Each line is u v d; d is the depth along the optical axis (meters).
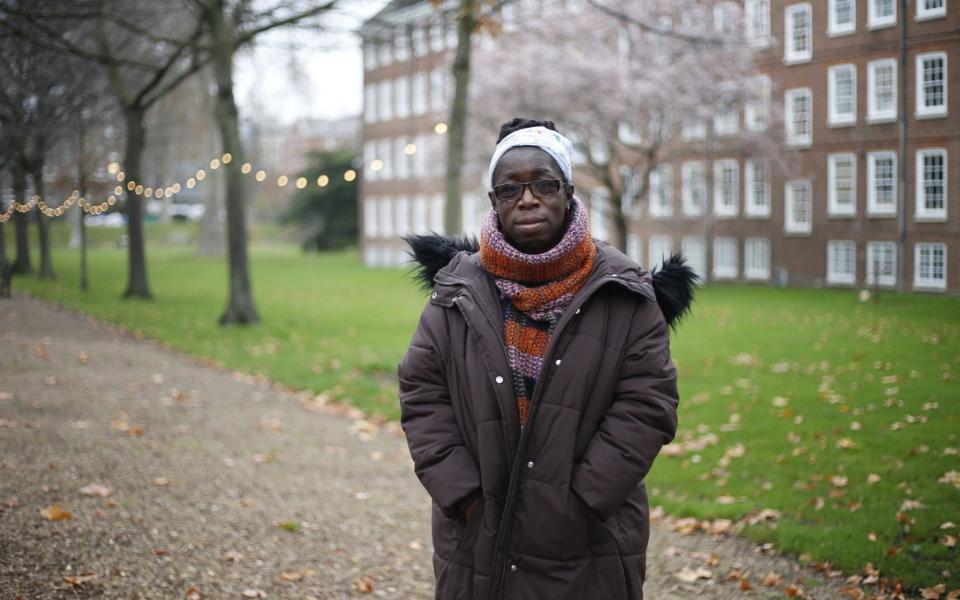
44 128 23.22
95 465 7.03
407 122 54.50
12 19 14.52
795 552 5.56
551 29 31.78
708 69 29.34
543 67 31.53
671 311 3.02
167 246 68.62
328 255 63.72
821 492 6.79
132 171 25.88
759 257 32.41
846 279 21.22
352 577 4.97
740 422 9.49
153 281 35.09
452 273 2.94
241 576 4.82
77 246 64.19
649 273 2.96
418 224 54.34
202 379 12.48
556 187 2.82
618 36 32.62
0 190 31.77
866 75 15.25
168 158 60.94
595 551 2.75
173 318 20.95
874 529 5.76
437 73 50.59
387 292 31.97
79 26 21.34
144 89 24.95
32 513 5.51
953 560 5.19
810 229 24.89
